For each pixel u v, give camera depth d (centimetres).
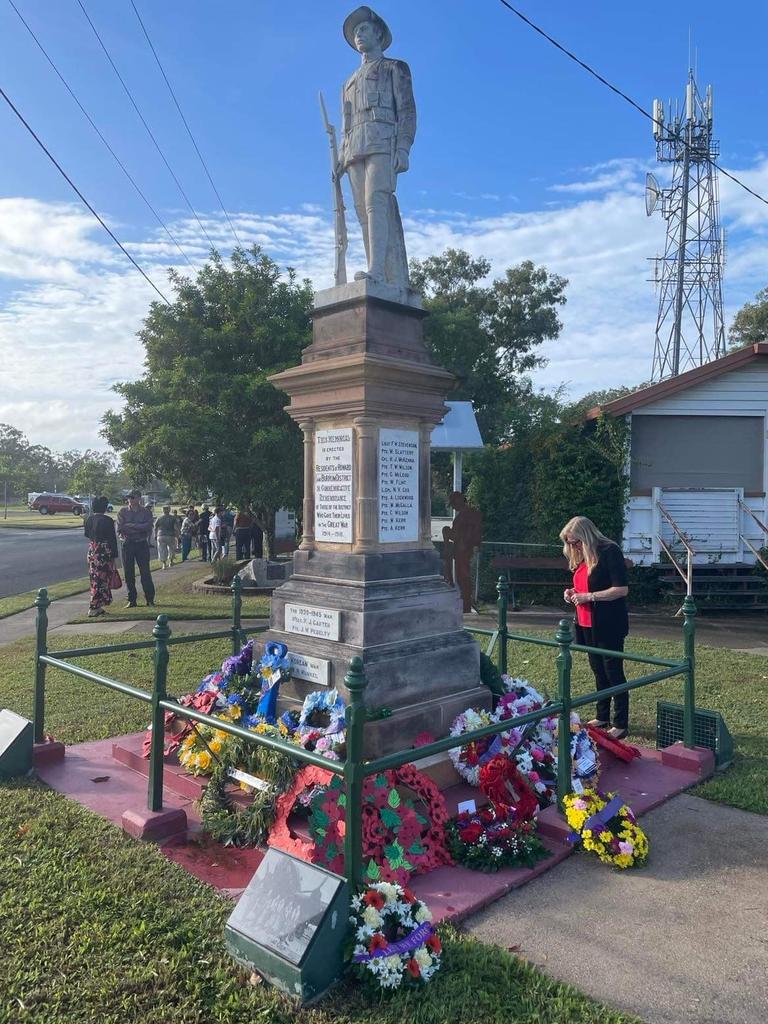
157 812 437
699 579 1395
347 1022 279
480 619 1263
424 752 351
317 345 552
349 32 567
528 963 315
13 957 313
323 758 335
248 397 1533
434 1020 280
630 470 1455
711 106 3117
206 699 522
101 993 291
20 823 446
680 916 355
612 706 723
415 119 568
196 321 1658
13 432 12350
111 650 593
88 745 600
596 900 371
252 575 1605
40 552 2920
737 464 1464
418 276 3744
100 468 7506
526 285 3616
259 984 299
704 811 479
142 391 1574
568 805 432
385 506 532
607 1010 285
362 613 491
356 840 318
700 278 3303
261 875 325
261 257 1728
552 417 1592
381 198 545
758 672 861
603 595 612
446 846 413
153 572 2219
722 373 1441
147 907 351
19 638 1122
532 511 1549
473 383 2878
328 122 585
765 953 325
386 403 525
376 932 301
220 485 1541
